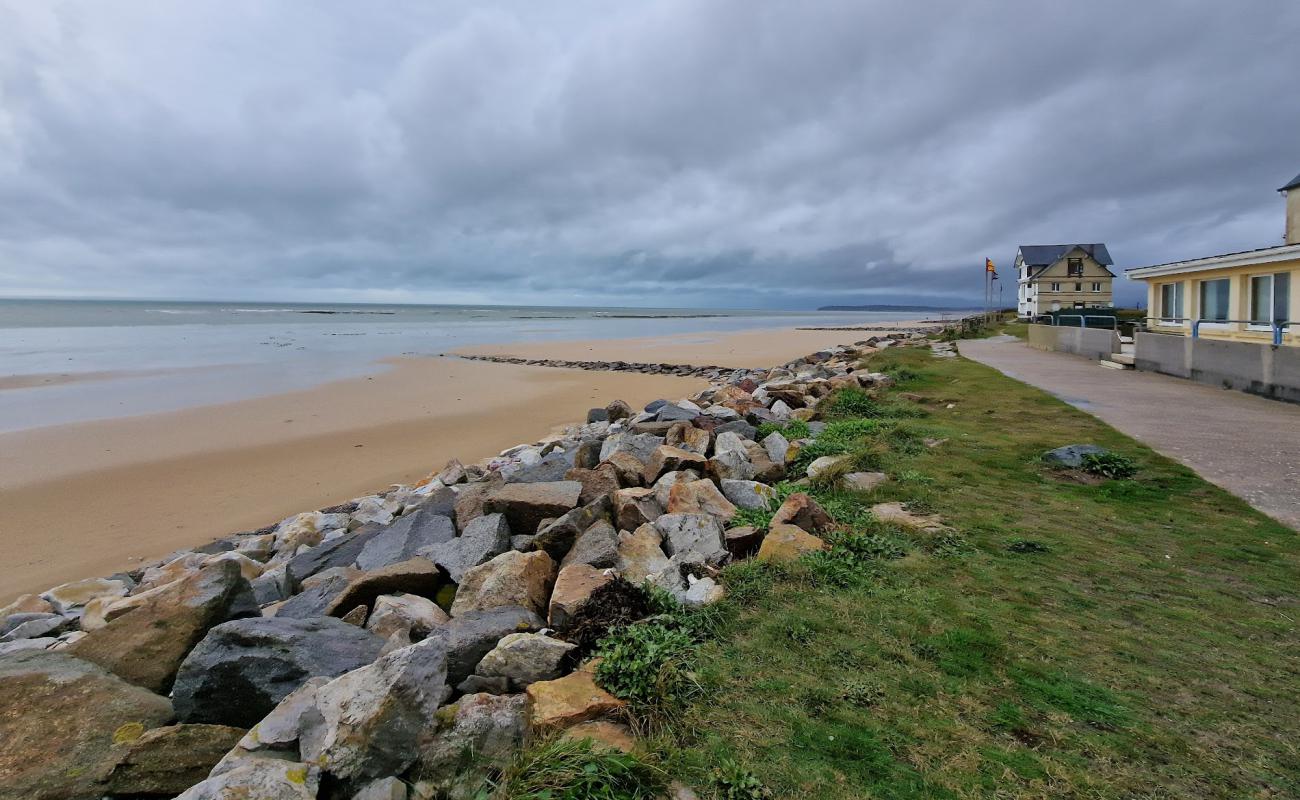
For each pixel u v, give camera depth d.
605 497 6.68
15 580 8.44
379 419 18.12
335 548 7.87
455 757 2.99
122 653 4.05
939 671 3.59
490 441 15.67
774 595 4.51
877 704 3.31
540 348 43.75
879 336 55.34
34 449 14.55
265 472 13.10
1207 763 2.87
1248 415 10.31
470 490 8.10
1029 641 3.86
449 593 5.67
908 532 5.60
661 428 10.55
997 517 5.96
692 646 3.87
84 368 28.64
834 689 3.44
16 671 3.58
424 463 13.81
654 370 30.52
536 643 3.88
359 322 81.94
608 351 41.81
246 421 17.69
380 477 12.87
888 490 6.75
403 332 61.50
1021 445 8.54
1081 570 4.85
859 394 12.20
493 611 4.52
